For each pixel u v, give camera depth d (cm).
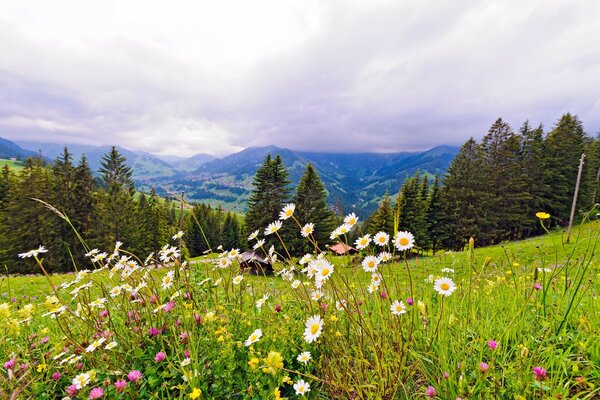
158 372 224
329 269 218
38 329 325
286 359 222
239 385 212
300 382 187
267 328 259
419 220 3794
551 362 187
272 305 316
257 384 197
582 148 4472
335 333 229
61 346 258
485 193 4097
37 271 3619
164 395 210
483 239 4084
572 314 248
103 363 232
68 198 4138
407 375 186
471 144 4325
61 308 257
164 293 325
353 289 250
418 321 239
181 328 266
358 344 208
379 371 175
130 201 4575
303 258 274
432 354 194
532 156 4366
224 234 6050
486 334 231
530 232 4503
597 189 4447
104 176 5344
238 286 349
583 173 4272
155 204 5109
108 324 275
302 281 294
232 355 222
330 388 196
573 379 189
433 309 264
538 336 225
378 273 231
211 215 7119
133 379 205
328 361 212
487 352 215
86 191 4406
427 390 173
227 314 282
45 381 222
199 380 205
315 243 249
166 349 255
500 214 4125
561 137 4391
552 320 232
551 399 157
